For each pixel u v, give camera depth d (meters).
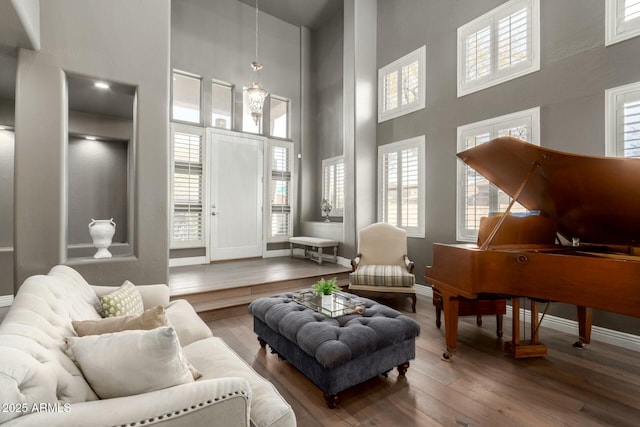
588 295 1.70
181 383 1.01
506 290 2.04
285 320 2.16
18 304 1.14
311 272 4.52
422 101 4.30
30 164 2.47
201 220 5.22
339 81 5.90
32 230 2.47
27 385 0.76
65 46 2.59
